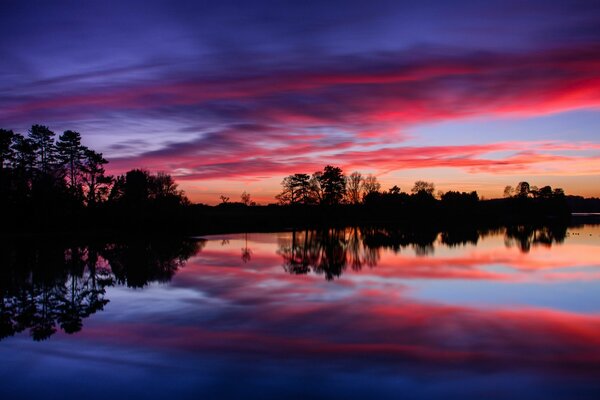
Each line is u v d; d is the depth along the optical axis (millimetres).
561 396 10055
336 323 15742
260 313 17219
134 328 15273
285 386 10523
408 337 14133
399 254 38938
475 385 10594
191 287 22750
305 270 28906
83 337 14328
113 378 11070
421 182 155875
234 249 43469
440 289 22078
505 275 26625
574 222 121000
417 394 10125
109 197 74688
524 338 14062
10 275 27438
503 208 160125
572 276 26250
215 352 12758
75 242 49438
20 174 61094
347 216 122875
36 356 12641
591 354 12609
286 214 118688
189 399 9938
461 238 59219
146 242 50281
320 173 120625
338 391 10266
